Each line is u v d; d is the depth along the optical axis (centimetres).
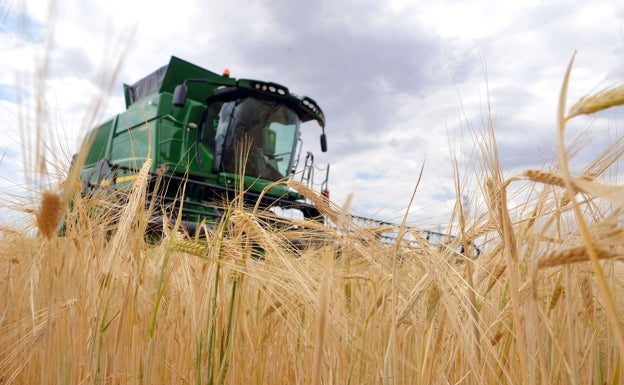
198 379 187
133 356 202
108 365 222
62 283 173
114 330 221
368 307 220
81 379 202
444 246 159
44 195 100
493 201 137
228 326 181
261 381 213
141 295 213
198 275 220
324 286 97
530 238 139
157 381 214
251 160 1168
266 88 1160
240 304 191
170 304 232
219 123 1185
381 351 191
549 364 172
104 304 191
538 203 136
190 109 1210
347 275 196
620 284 179
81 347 201
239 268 172
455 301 154
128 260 206
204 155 1166
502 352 167
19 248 249
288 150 1238
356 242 170
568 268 125
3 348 211
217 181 1141
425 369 163
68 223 173
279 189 1174
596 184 78
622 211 87
